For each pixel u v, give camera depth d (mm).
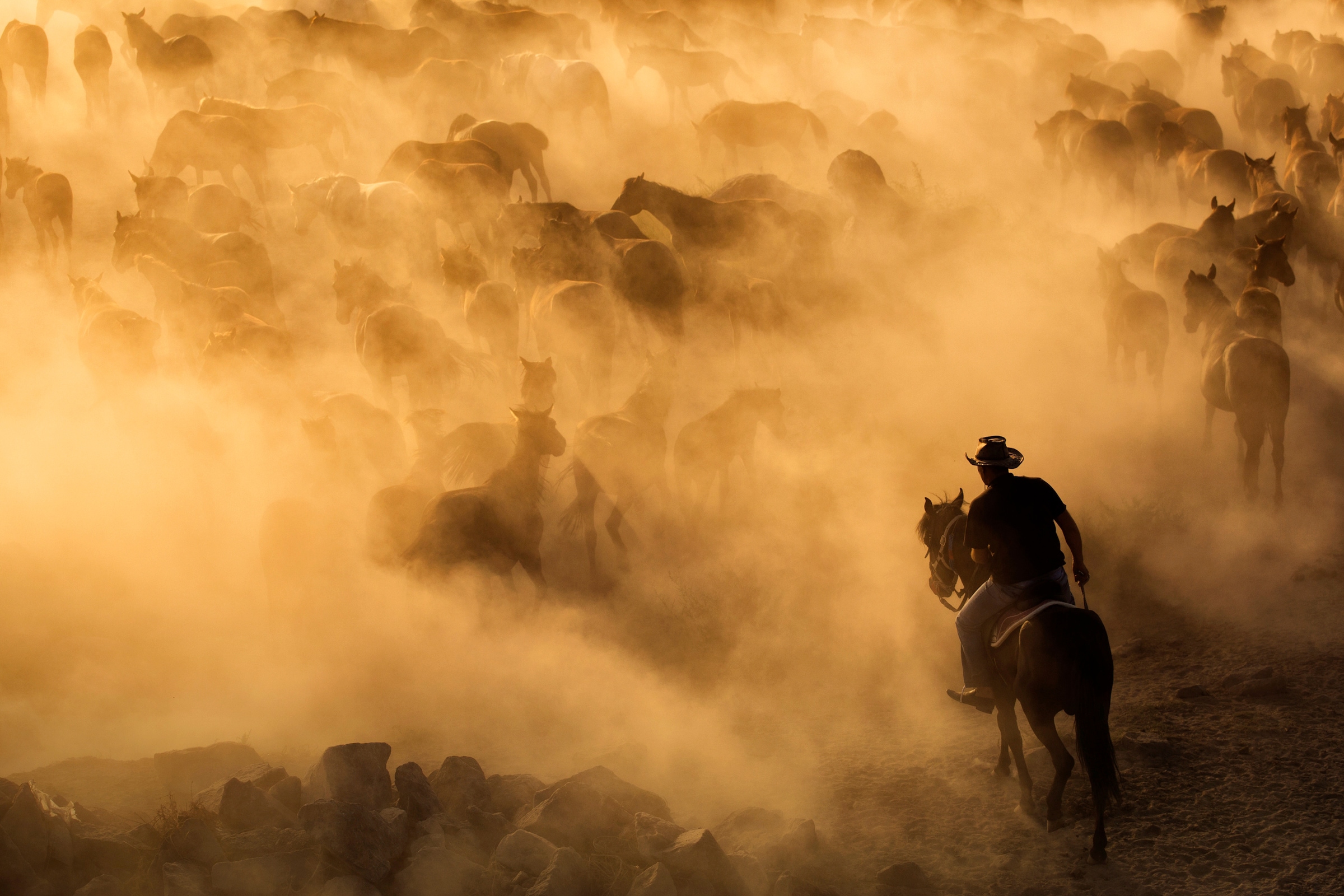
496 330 16078
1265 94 27953
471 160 21328
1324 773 7984
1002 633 7309
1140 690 9680
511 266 17016
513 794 7520
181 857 6324
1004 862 7184
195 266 18188
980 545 7531
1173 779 8055
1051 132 25516
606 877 6539
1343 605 10859
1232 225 18906
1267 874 6844
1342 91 30219
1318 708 9000
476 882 6328
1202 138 25750
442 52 29141
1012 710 7734
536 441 11391
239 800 6848
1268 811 7543
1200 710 9156
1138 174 27188
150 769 8180
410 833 6723
